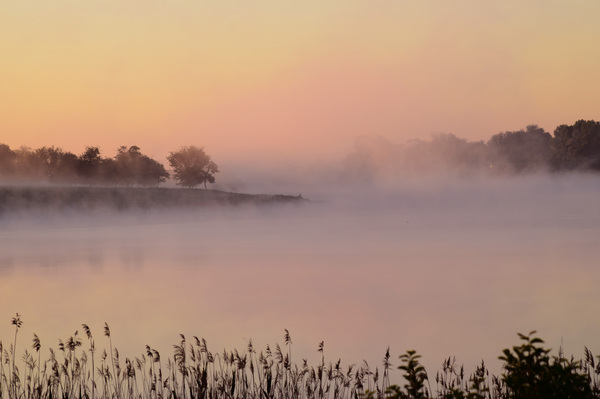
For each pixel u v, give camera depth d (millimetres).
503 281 34250
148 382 12641
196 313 26266
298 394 10508
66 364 10578
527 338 6344
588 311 24922
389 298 29953
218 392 10367
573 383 5953
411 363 6891
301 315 25719
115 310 27125
